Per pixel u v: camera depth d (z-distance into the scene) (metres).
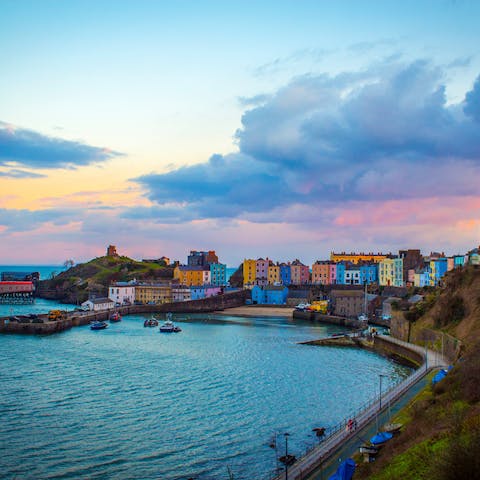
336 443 53.94
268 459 56.66
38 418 68.06
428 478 33.50
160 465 54.81
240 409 73.62
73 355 113.88
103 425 65.94
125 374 94.06
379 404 66.00
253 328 169.50
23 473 51.91
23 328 154.12
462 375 57.47
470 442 33.09
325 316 192.12
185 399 78.12
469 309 107.38
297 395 81.25
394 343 119.75
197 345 130.25
